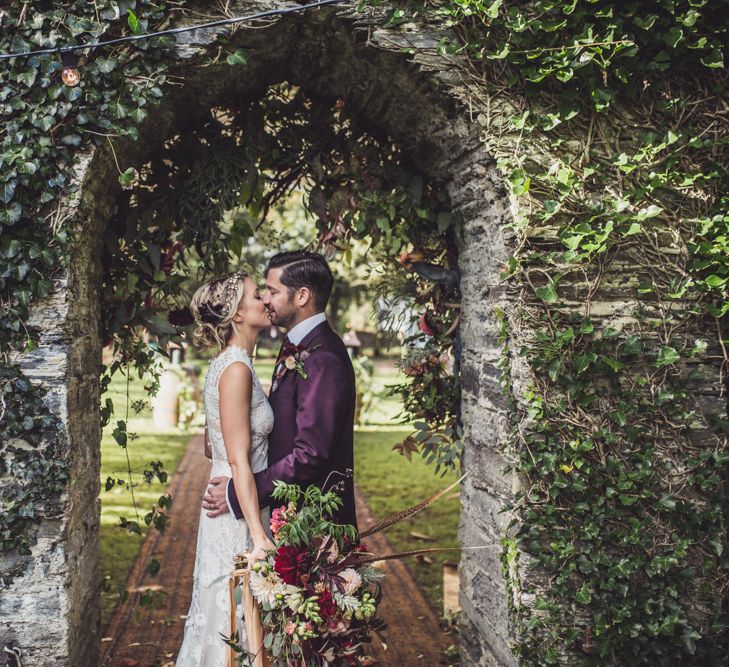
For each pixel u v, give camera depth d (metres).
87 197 2.83
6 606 2.77
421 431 3.91
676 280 2.89
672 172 2.88
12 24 2.67
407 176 3.67
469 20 2.85
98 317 3.28
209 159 3.52
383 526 2.71
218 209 3.55
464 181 3.25
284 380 2.80
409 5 2.85
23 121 2.67
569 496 2.86
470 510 3.50
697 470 2.89
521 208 2.83
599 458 2.86
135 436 3.47
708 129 2.91
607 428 2.87
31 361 2.76
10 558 2.77
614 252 2.88
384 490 7.64
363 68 3.10
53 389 2.77
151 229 3.67
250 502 2.54
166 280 3.54
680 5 2.80
